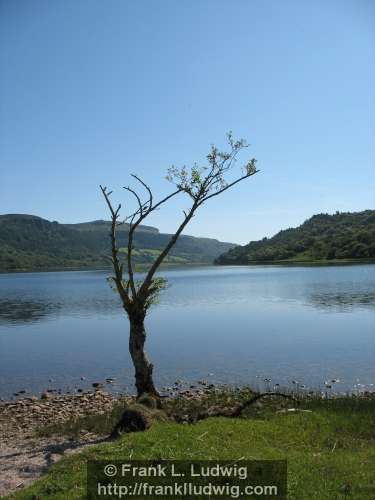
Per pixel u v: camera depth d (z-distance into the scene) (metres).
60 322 48.94
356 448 9.71
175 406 16.25
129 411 11.91
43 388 24.05
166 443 9.60
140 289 14.14
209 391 20.56
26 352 33.31
